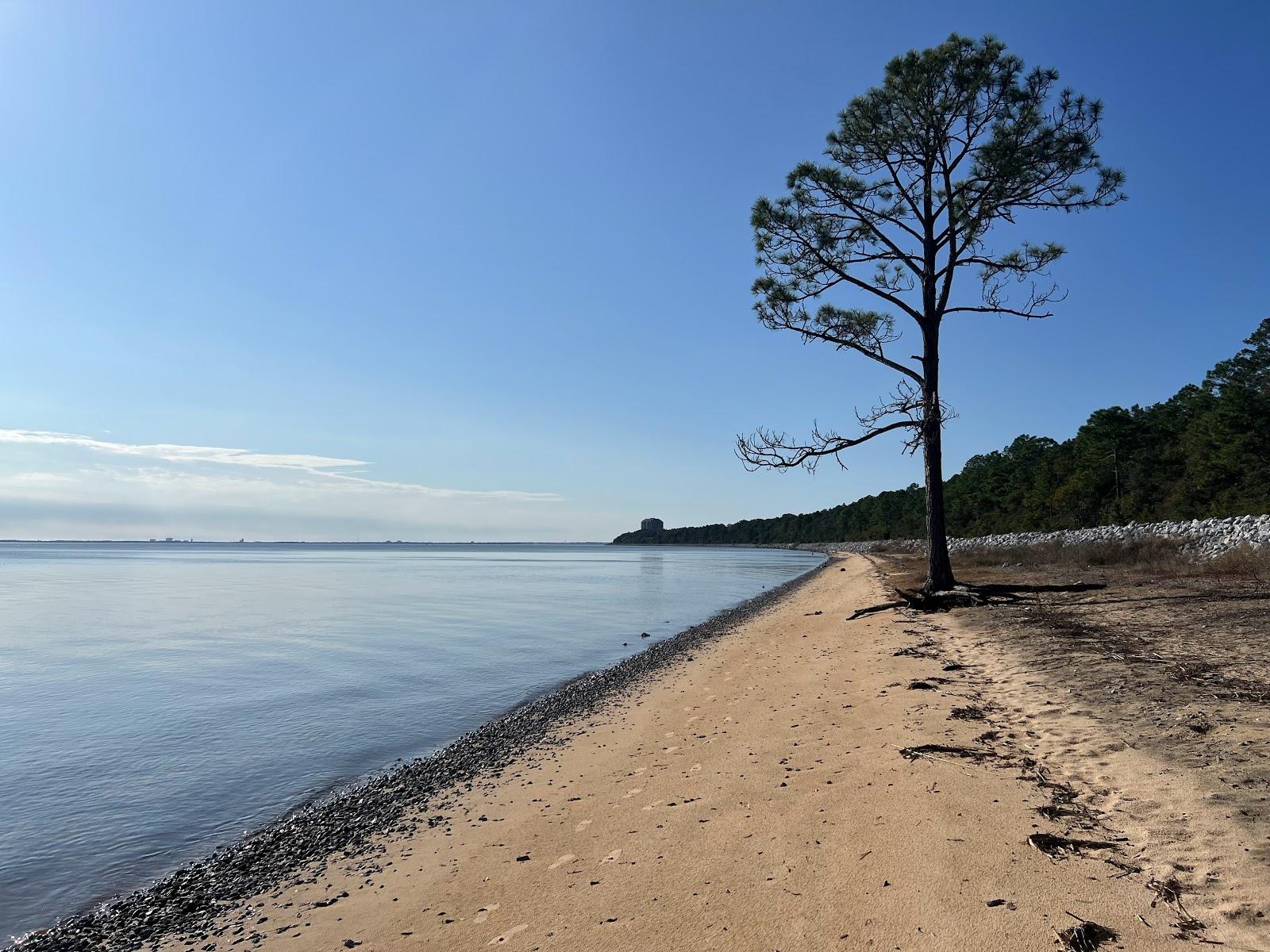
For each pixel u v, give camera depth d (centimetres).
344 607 3781
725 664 1588
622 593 4778
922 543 9725
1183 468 5962
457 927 506
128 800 909
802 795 659
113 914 612
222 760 1077
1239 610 1399
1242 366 5975
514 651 2180
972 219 1980
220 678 1741
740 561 12331
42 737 1216
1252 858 432
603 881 543
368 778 985
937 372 2023
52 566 11031
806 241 2075
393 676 1764
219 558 16962
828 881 489
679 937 443
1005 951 385
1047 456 8275
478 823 739
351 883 625
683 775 781
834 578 4641
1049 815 544
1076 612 1600
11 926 604
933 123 1939
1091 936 386
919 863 493
